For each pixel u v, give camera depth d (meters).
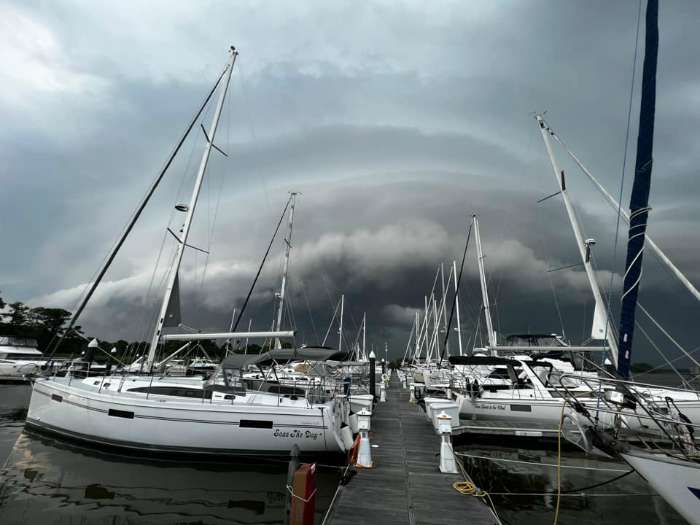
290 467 5.20
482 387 14.51
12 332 44.97
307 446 9.62
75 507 7.44
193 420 9.77
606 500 8.15
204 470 9.50
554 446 12.12
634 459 5.59
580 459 11.18
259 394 10.70
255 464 9.70
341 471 9.55
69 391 11.18
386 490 6.93
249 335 12.06
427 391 19.91
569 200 12.66
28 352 29.95
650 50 6.75
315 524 6.82
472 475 9.78
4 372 27.05
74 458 10.05
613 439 5.97
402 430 12.76
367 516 5.80
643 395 6.41
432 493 6.79
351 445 10.20
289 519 5.10
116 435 10.10
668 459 5.21
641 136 6.68
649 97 6.67
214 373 11.46
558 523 7.09
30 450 10.62
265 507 7.71
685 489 5.05
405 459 9.09
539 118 13.74
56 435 11.30
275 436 9.63
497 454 11.64
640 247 6.48
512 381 14.05
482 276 26.36
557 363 16.70
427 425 13.63
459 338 36.78
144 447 9.91
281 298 23.80
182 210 13.96
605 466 10.48
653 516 7.40
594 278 11.80
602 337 11.34
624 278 6.59
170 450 9.80
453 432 12.02
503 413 13.44
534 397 13.29
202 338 12.42
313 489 5.23
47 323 47.44
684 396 10.34
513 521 7.17
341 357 12.43
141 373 12.42
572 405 6.70
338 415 10.68
